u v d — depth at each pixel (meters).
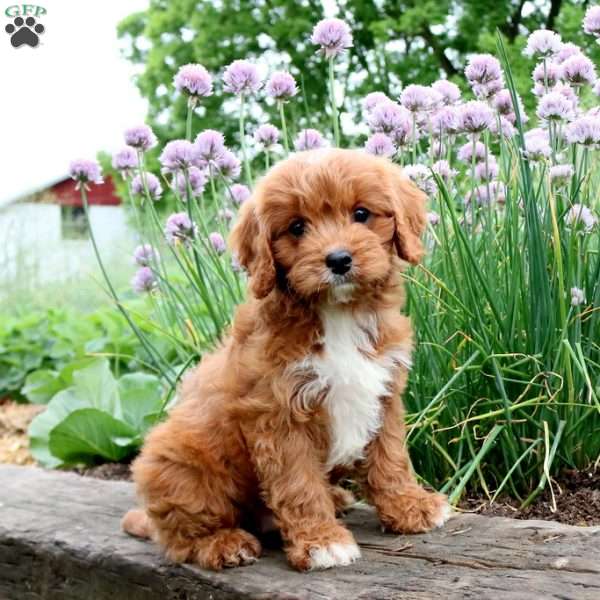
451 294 1.18
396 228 1.06
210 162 1.32
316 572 1.02
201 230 1.43
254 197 1.07
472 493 1.20
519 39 3.59
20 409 1.96
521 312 1.20
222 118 4.65
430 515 1.08
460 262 1.20
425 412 1.14
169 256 1.76
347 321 1.04
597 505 1.13
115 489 1.31
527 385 1.17
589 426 1.19
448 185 1.28
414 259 1.06
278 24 4.66
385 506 1.08
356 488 1.24
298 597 0.98
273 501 1.03
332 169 1.04
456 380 1.22
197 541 1.06
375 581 0.99
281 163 1.07
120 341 1.94
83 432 1.47
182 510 1.05
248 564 1.05
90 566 1.12
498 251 1.25
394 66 4.18
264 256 1.04
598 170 1.31
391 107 1.26
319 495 1.03
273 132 1.35
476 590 0.95
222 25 4.91
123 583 1.09
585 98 1.46
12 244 3.96
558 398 1.17
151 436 1.08
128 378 1.61
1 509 1.25
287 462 1.03
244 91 1.30
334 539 1.02
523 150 1.16
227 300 1.36
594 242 1.31
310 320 1.03
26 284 3.69
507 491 1.19
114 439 1.47
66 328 2.26
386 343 1.06
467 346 1.21
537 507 1.15
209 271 1.35
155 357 1.42
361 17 4.58
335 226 1.03
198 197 1.59
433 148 1.36
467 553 1.02
